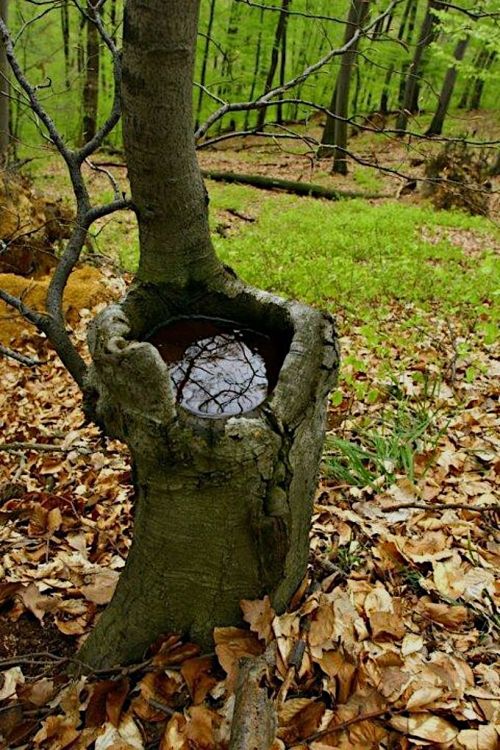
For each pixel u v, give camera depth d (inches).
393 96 877.8
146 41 55.9
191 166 65.1
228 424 57.2
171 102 59.4
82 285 250.4
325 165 644.1
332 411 148.4
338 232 356.5
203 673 72.4
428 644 81.3
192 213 67.4
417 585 93.5
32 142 502.0
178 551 66.4
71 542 118.6
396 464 125.0
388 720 68.6
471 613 87.5
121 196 95.2
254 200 509.7
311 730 66.2
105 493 135.6
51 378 207.3
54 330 82.4
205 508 61.9
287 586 76.4
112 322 64.0
